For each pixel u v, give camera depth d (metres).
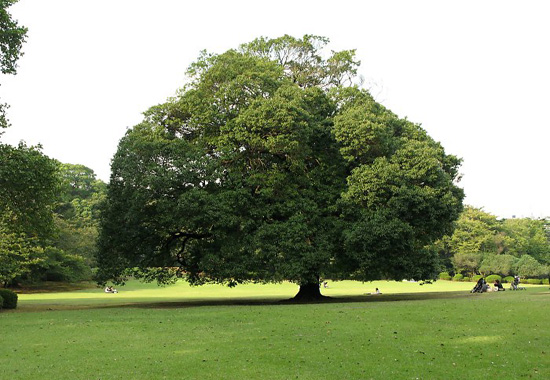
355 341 12.76
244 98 27.47
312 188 29.31
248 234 26.44
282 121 25.28
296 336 13.59
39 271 54.06
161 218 25.41
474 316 16.64
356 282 68.12
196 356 11.24
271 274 26.75
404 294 36.25
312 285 31.06
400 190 25.67
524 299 22.53
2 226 29.52
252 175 26.67
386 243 25.31
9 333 14.81
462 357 10.84
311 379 9.27
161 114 28.94
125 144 26.73
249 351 11.70
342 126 27.38
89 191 87.12
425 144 28.97
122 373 9.73
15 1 21.27
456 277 71.38
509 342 12.23
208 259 25.64
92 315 19.73
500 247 74.62
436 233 29.23
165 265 30.45
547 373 9.42
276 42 33.56
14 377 9.47
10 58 21.39
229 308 21.73
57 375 9.61
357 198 26.70
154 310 21.72
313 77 33.94
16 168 20.17
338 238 27.56
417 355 11.12
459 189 30.39
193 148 26.44
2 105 21.86
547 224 93.88
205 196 24.56
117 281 29.58
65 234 57.41
